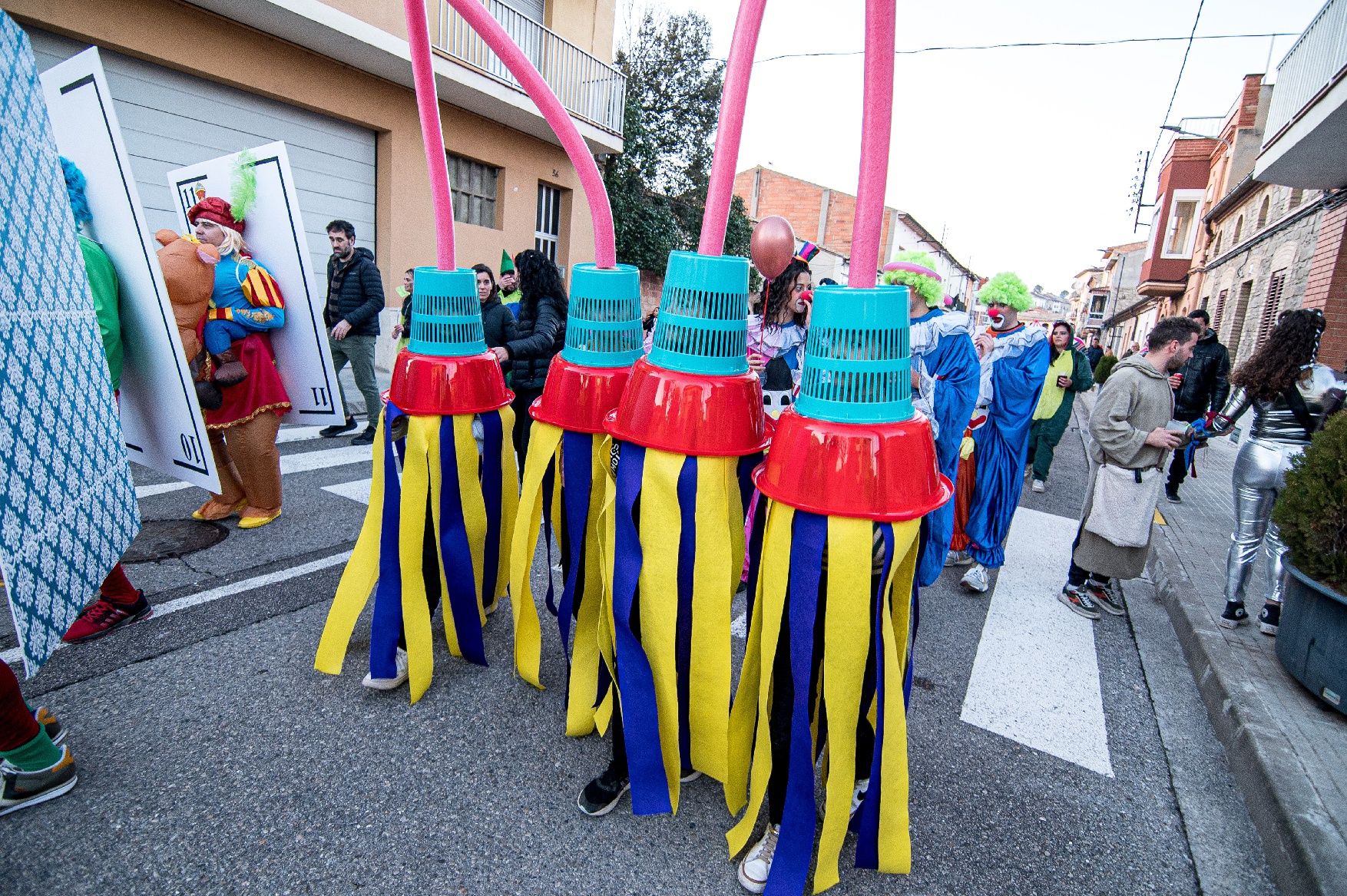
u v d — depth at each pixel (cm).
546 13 1072
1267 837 199
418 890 164
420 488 228
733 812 186
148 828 175
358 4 761
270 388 364
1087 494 356
